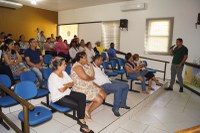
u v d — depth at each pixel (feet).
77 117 7.73
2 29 22.75
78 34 26.18
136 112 10.29
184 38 17.33
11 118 8.14
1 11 22.39
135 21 20.16
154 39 19.21
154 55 19.40
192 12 16.63
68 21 27.25
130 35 20.75
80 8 25.30
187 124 9.13
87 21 24.72
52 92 7.13
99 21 23.32
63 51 19.01
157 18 18.62
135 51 20.63
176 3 17.34
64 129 7.43
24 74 8.95
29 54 11.86
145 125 8.87
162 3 18.15
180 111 10.78
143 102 11.15
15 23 23.85
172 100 12.71
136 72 12.71
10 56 10.95
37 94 8.09
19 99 5.13
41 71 11.10
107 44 22.97
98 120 8.27
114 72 14.23
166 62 17.04
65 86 7.30
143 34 19.80
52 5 23.88
